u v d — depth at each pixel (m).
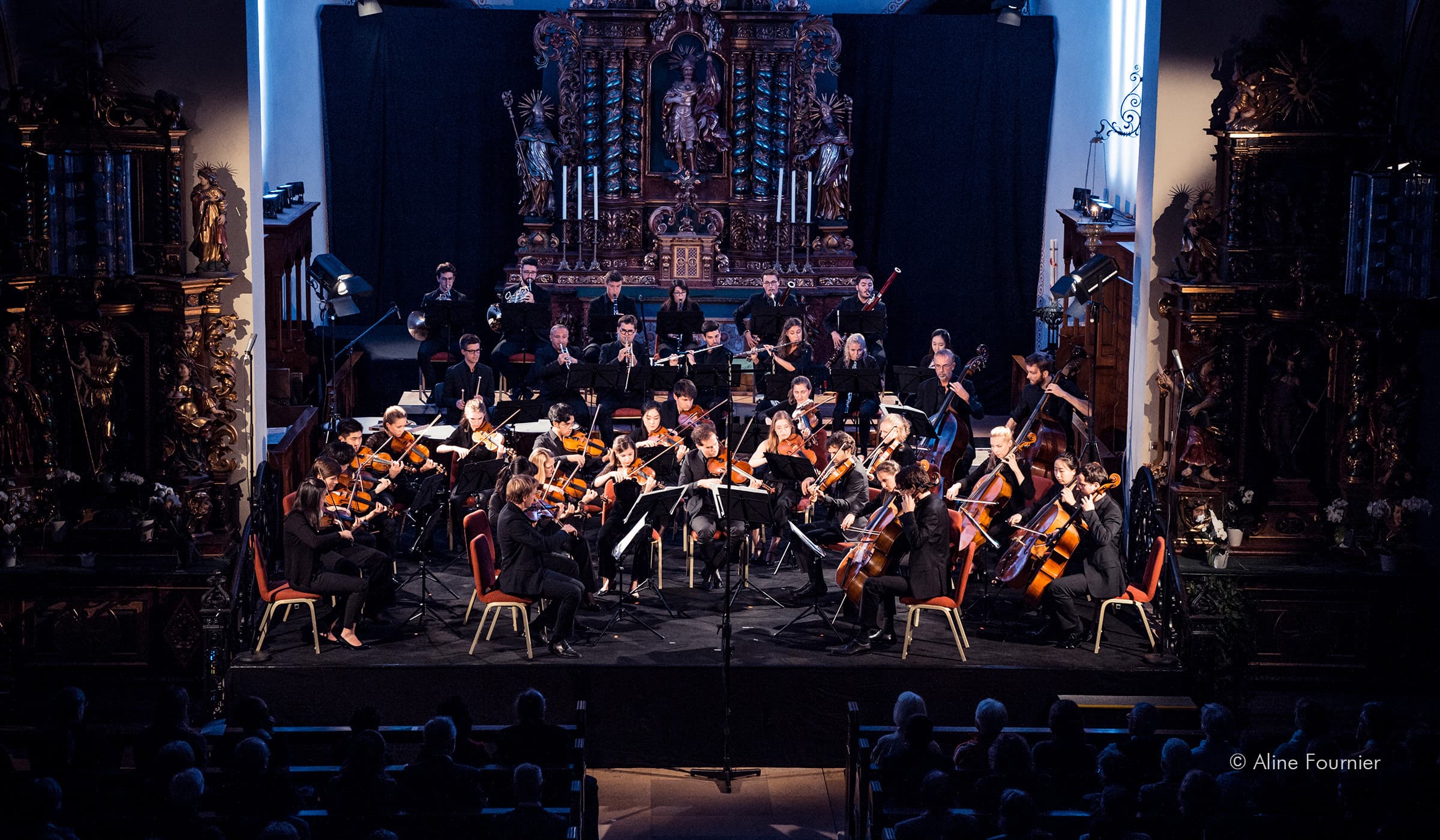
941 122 18.36
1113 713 10.74
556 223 18.41
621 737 10.97
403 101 18.03
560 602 10.95
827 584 12.78
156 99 11.19
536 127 17.92
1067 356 15.76
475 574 10.99
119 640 11.35
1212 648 11.01
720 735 11.02
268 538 12.00
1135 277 12.48
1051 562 11.33
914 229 18.61
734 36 17.84
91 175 10.66
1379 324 11.57
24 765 10.20
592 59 17.86
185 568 11.30
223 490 11.74
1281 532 11.97
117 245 10.74
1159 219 12.05
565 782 8.80
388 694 10.87
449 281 16.67
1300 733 8.92
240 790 7.97
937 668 10.94
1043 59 18.25
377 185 18.19
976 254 18.62
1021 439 12.95
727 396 15.17
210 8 11.41
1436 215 11.50
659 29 17.80
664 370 13.58
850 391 13.88
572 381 13.45
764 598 12.39
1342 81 11.40
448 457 13.68
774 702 10.98
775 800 10.76
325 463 11.50
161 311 11.38
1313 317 11.66
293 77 17.80
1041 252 18.61
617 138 18.00
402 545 13.62
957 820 7.39
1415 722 10.34
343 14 17.75
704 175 18.30
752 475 12.62
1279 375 11.80
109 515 11.43
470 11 17.98
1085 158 17.20
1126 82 15.66
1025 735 9.83
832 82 18.22
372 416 16.98
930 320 18.80
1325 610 11.69
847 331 15.46
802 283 18.00
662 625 11.73
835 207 18.16
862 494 12.23
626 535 12.15
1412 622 11.67
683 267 18.06
